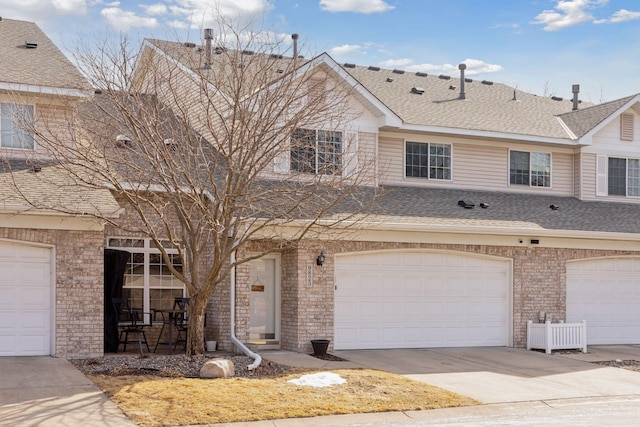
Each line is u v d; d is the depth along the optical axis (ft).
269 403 41.22
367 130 72.23
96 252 55.16
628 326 75.66
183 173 48.60
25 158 59.00
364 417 40.55
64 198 54.08
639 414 42.93
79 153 48.21
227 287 61.41
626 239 73.31
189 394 41.73
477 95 89.51
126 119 52.19
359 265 65.26
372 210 65.92
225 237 51.44
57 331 53.72
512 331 70.03
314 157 59.82
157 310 59.11
